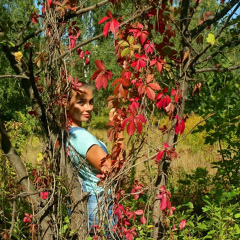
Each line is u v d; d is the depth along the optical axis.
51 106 2.40
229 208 2.88
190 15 2.54
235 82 3.60
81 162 2.41
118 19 2.38
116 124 2.28
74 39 2.66
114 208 2.37
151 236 2.66
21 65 2.60
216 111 3.39
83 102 2.54
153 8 2.35
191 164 7.11
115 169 2.33
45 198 2.50
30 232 2.65
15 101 18.52
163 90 2.33
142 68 2.27
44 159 2.51
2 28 2.55
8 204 3.24
